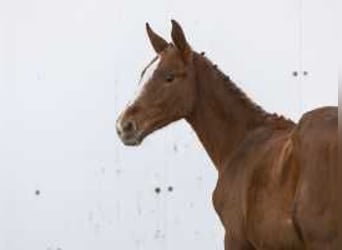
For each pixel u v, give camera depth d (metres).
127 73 11.99
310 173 7.87
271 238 8.30
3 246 12.24
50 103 12.17
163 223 11.95
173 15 11.97
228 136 9.30
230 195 8.99
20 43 12.24
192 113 9.36
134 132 9.11
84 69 12.12
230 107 9.32
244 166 8.94
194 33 11.94
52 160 12.16
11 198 12.24
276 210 8.25
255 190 8.59
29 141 12.19
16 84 12.23
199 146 11.84
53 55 12.17
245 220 8.72
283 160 8.30
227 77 9.38
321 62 11.66
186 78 9.19
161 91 9.12
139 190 12.01
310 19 11.70
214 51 11.91
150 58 11.90
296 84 11.73
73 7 12.17
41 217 12.18
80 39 12.14
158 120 9.16
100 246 12.08
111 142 12.04
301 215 7.90
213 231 11.82
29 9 12.23
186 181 11.90
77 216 12.12
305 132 8.05
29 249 12.19
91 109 12.09
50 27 12.19
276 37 11.79
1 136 12.24
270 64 11.79
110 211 12.06
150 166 11.98
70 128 12.12
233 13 11.88
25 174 12.20
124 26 12.04
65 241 12.13
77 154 12.12
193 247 11.88
